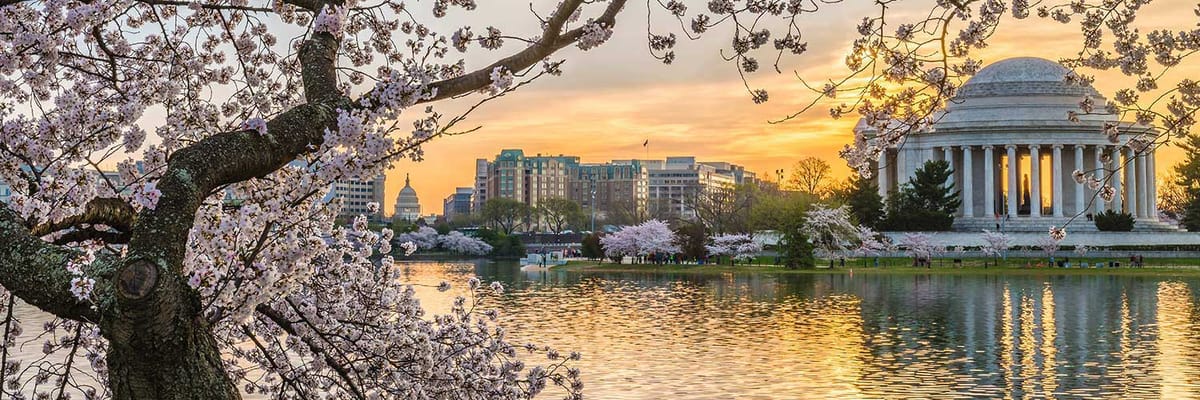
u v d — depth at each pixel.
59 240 9.16
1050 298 76.25
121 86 12.35
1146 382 37.66
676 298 79.75
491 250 195.50
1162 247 141.12
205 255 9.01
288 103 13.32
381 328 13.37
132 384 6.98
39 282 6.96
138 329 6.81
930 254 132.75
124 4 12.49
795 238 125.06
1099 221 148.62
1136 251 134.38
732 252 139.00
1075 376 39.19
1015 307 68.50
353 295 13.38
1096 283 94.06
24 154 9.45
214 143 7.67
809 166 170.88
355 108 8.66
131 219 9.02
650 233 142.75
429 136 9.52
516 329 56.59
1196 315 61.53
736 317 63.22
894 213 149.25
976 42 14.45
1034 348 47.38
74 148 9.67
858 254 132.12
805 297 79.31
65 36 11.07
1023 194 189.75
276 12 12.83
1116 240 144.88
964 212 170.00
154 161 10.82
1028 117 167.62
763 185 190.50
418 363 13.53
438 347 14.20
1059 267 121.88
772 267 127.00
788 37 11.98
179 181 7.38
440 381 14.06
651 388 36.78
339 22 9.12
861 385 37.59
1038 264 126.81
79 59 12.30
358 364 13.46
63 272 6.98
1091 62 15.02
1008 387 37.00
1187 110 14.53
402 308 13.79
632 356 45.03
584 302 76.06
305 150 8.23
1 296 11.52
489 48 9.95
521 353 45.22
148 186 7.14
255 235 9.66
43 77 10.68
